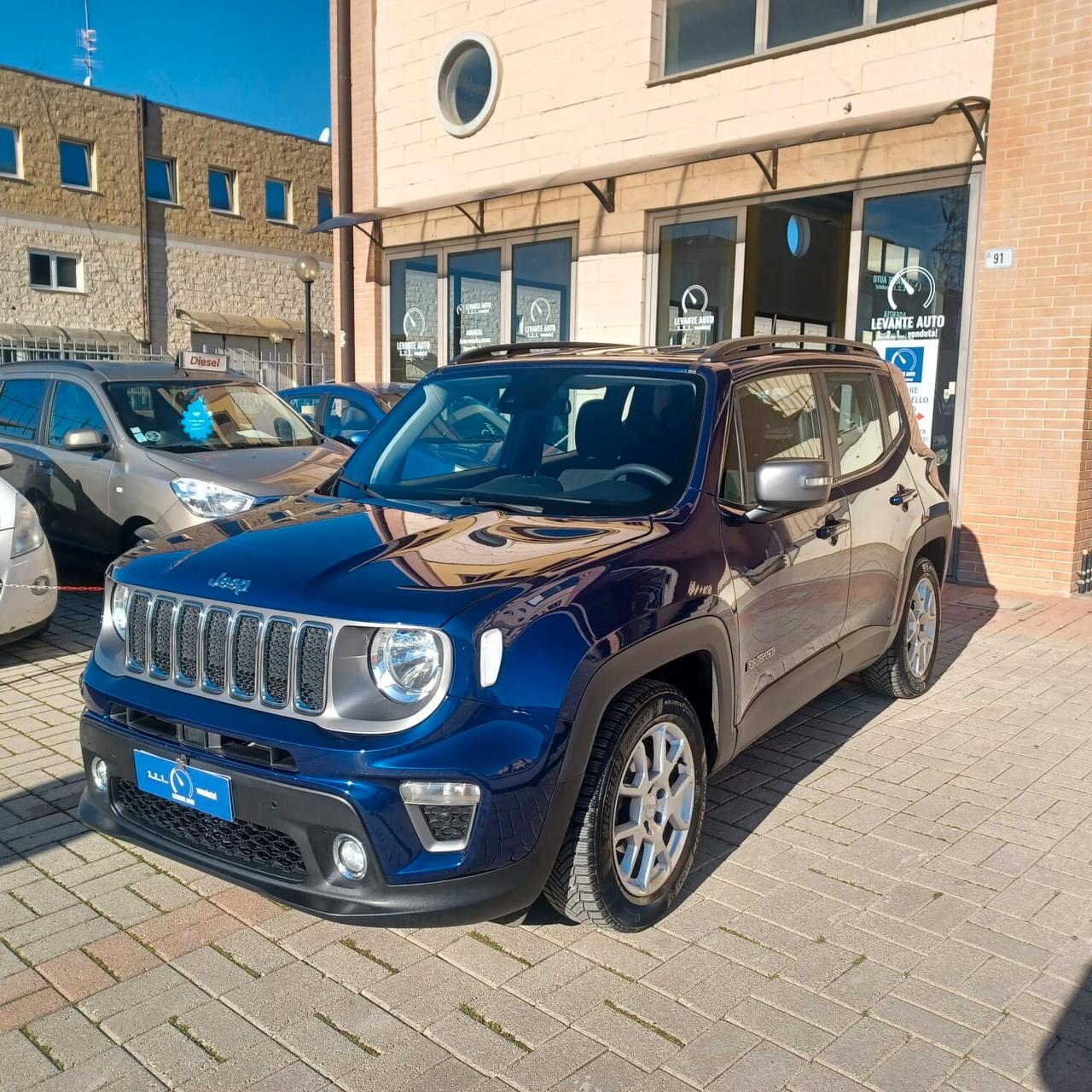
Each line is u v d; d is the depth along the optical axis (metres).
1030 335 7.75
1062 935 3.22
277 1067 2.57
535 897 2.79
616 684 2.89
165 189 29.59
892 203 8.56
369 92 12.72
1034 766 4.60
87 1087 2.50
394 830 2.60
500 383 4.23
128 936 3.17
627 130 10.25
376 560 3.00
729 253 9.64
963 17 8.00
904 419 5.30
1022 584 8.04
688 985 2.93
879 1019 2.78
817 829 3.95
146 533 6.71
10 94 25.89
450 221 12.04
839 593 4.34
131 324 28.80
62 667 5.91
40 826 3.91
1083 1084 2.53
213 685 2.92
